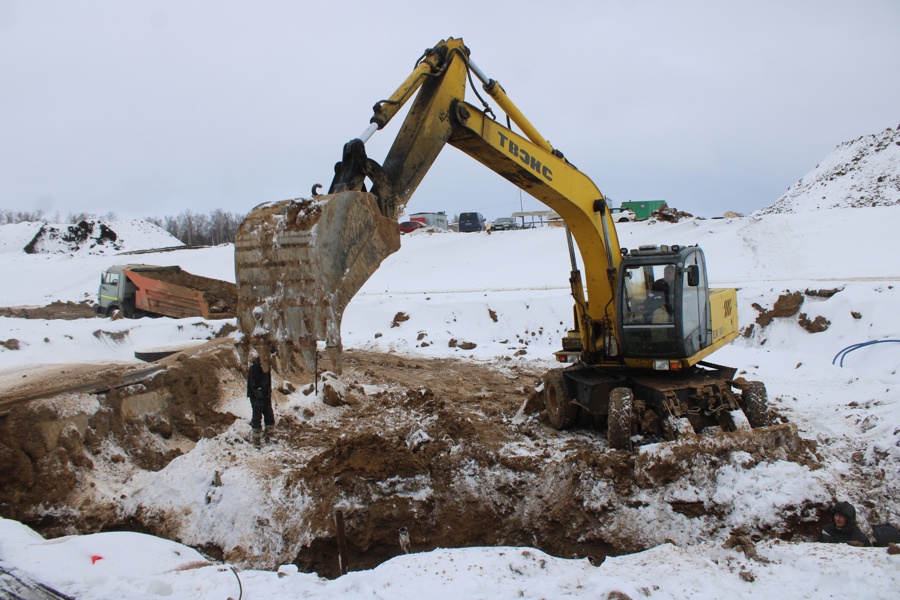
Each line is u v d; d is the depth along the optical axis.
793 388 11.66
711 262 24.94
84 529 6.99
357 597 4.54
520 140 7.76
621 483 6.91
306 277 5.32
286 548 6.77
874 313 15.03
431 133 6.80
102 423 8.27
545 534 6.89
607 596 4.30
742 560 5.20
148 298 19.80
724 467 6.85
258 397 9.05
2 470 6.90
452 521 7.20
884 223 25.83
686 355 8.23
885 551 4.89
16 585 4.75
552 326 19.09
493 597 4.44
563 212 8.70
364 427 10.08
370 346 18.66
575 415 9.34
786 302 16.62
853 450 8.17
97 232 53.81
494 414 10.63
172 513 7.25
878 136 53.03
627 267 8.47
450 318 20.06
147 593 4.69
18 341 14.55
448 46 7.06
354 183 6.02
